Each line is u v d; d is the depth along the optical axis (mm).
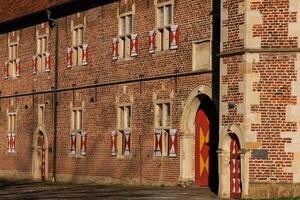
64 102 48156
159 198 31188
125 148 41812
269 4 31328
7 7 56344
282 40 31266
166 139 38781
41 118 50656
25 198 32250
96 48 44969
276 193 31047
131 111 41500
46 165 49812
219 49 34969
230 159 32438
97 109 44656
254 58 31453
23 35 53406
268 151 31219
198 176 37188
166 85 38688
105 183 43469
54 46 49438
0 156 56125
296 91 31188
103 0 44219
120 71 42594
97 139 44531
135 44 41312
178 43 37906
